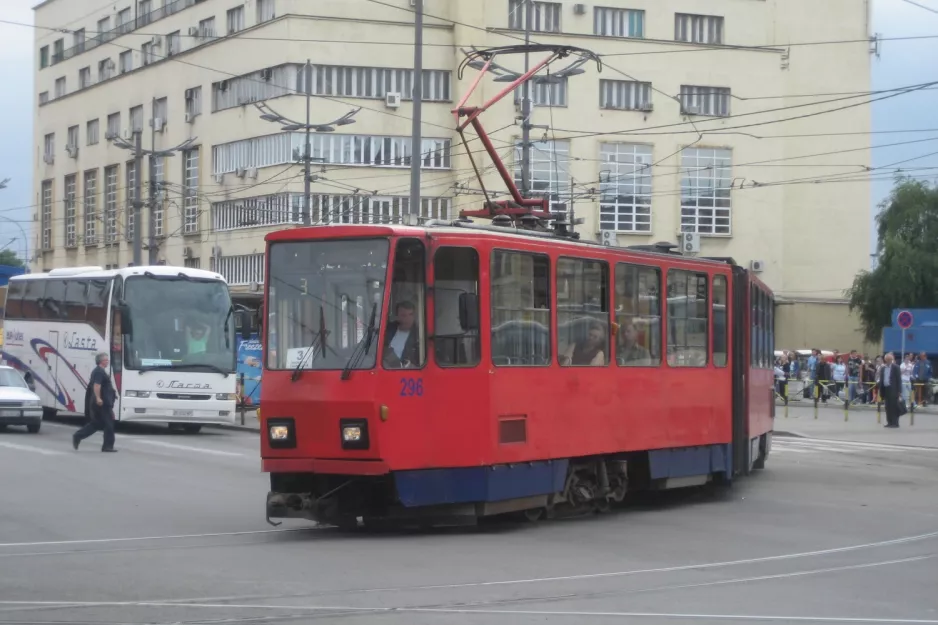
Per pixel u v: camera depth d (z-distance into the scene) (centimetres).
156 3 5978
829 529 1431
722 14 5531
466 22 5059
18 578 1023
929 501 1744
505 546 1245
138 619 859
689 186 5453
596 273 1512
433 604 921
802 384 4569
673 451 1666
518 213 1625
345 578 1030
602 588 1005
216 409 2902
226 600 930
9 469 2039
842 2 6122
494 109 5088
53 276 3228
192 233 5538
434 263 1294
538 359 1405
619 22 5391
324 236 1303
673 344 1670
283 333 1309
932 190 5519
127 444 2605
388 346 1263
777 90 5538
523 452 1370
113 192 6297
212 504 1592
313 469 1278
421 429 1274
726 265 1825
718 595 984
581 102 5253
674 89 5388
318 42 4953
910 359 4091
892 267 5409
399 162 5000
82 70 6706
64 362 3120
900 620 896
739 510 1631
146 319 2861
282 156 4956
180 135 5647
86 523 1403
